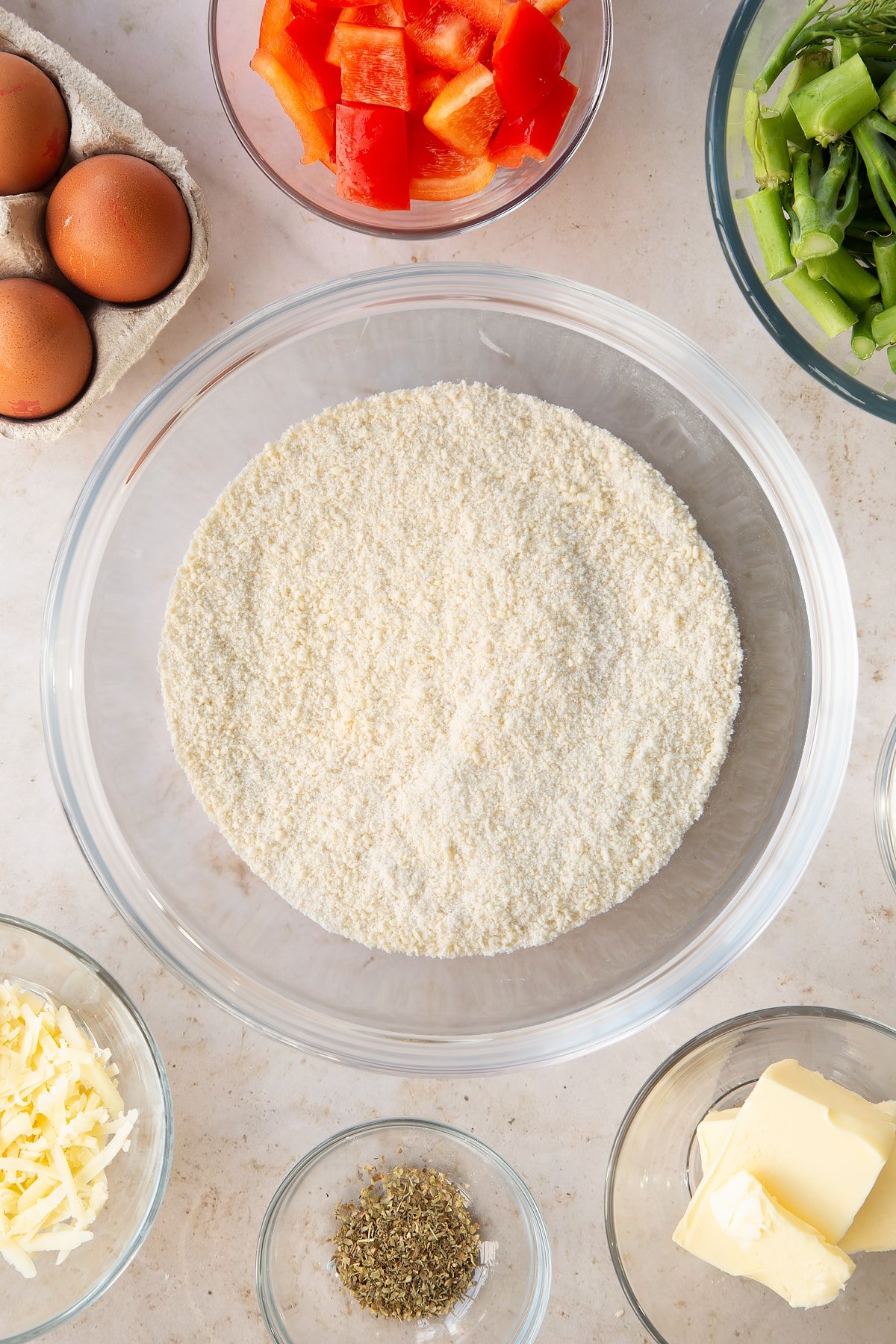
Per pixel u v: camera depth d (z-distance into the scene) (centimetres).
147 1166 58
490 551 59
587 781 59
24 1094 56
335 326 59
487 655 59
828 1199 55
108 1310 60
